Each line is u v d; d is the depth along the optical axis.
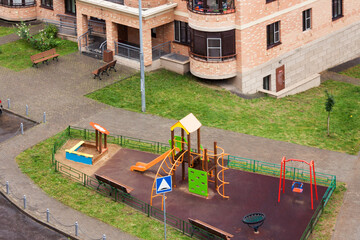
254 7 42.69
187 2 44.53
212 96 43.19
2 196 32.34
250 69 44.19
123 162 35.12
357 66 51.78
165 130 38.44
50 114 40.34
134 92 43.28
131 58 47.16
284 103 43.41
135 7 47.53
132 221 30.11
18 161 35.03
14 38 52.81
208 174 33.53
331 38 50.28
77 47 50.75
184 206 31.17
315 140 37.50
